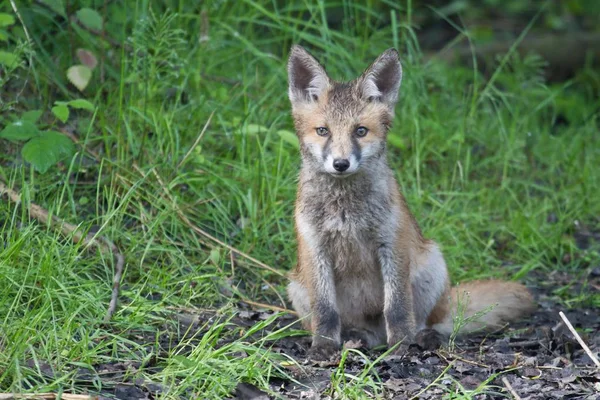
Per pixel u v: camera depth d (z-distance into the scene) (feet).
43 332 26.66
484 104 54.65
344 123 30.76
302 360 29.17
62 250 31.89
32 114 36.81
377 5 63.31
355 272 32.14
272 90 45.44
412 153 46.19
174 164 38.58
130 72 43.06
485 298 34.76
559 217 45.78
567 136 56.70
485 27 68.95
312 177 31.22
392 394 25.41
